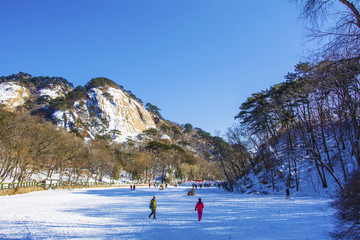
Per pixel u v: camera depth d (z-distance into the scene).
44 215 16.17
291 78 31.69
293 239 8.79
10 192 33.41
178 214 17.44
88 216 16.44
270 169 40.88
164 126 183.62
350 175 9.86
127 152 109.12
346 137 34.03
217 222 13.61
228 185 53.47
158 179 108.19
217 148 51.88
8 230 11.25
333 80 8.24
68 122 130.00
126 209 20.67
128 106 189.62
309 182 32.94
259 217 14.80
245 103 44.06
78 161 61.44
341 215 9.07
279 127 49.00
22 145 37.38
